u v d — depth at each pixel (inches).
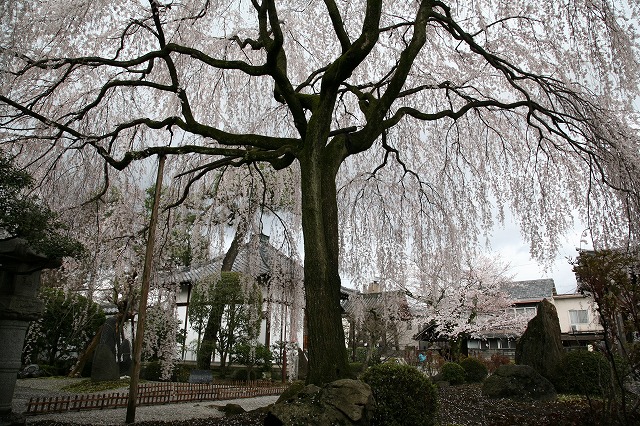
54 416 261.0
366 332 642.8
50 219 212.7
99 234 296.7
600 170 263.9
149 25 266.4
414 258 379.2
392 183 362.3
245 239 335.9
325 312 189.5
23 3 206.2
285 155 250.8
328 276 196.1
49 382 503.5
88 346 617.9
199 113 311.0
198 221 316.8
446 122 350.6
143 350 323.0
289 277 348.8
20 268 216.8
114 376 481.4
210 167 265.6
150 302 369.7
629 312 155.9
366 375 178.2
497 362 609.0
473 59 310.3
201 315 527.8
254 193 336.5
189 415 282.7
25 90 247.3
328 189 215.5
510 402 294.2
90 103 272.1
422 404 171.6
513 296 992.9
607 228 283.0
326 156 226.7
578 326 883.4
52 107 269.7
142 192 314.5
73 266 298.2
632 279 153.7
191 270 573.9
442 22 265.9
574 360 351.3
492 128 326.6
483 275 730.2
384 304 392.2
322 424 140.8
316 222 203.5
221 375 547.5
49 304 558.3
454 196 359.3
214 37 286.8
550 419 206.2
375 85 308.7
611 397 172.4
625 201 262.8
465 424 214.7
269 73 242.1
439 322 721.0
